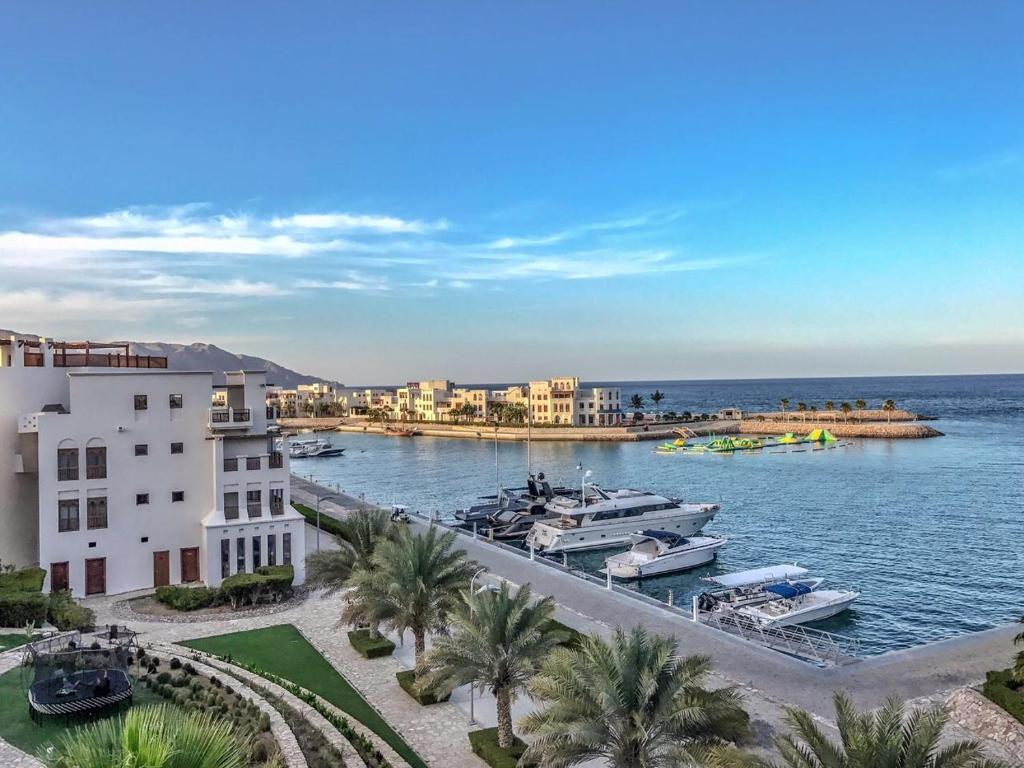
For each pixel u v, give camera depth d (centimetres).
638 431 18175
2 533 4203
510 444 17600
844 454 13988
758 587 4806
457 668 2378
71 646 2455
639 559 5938
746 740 1933
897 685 2844
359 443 19175
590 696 1933
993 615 4703
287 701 2453
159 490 4328
